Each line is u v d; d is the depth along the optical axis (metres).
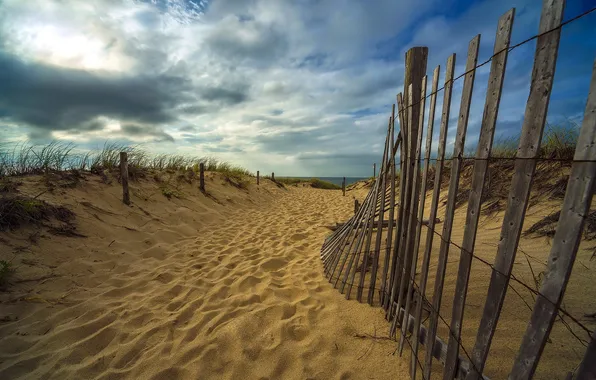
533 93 0.97
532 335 0.98
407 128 2.14
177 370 1.99
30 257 3.22
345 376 1.87
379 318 2.41
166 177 7.87
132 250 4.22
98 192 5.34
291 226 6.23
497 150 5.14
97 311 2.68
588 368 0.84
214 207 7.73
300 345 2.19
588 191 0.80
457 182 1.37
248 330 2.37
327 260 3.71
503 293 1.10
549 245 2.82
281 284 3.29
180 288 3.20
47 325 2.43
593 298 1.99
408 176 2.08
